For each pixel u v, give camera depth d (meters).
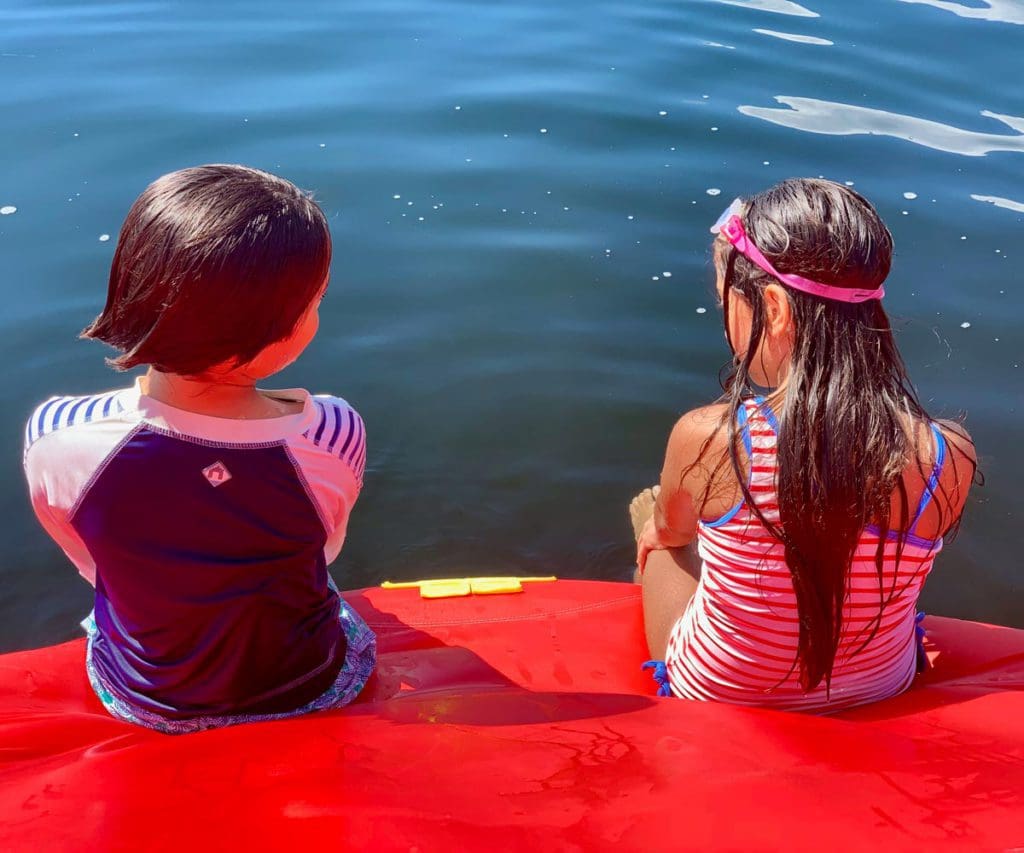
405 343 3.72
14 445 3.14
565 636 2.14
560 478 3.28
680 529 1.96
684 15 6.36
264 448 1.38
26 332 3.55
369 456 3.30
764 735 1.38
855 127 5.03
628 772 1.22
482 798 1.12
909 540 1.54
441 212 4.36
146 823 1.02
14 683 1.63
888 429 1.46
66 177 4.40
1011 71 5.61
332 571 2.99
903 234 4.23
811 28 6.19
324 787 1.13
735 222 1.56
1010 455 3.26
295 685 1.58
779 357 1.56
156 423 1.33
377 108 5.11
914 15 6.41
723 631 1.70
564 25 6.19
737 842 1.04
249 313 1.26
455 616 2.21
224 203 1.25
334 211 4.30
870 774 1.22
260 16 6.22
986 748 1.33
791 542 1.51
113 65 5.45
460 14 6.34
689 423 1.69
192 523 1.35
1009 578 2.93
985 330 3.74
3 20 6.05
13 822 1.04
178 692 1.50
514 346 3.72
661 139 4.91
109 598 1.47
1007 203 4.44
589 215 4.38
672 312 3.90
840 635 1.59
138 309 1.28
